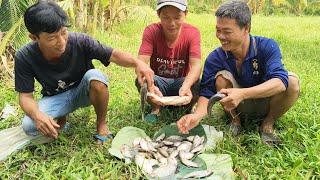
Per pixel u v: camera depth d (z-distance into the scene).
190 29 1.34
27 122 1.15
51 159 1.11
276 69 1.12
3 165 1.08
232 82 1.20
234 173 1.04
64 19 1.00
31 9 0.98
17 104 1.45
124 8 2.91
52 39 0.99
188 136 1.20
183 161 1.08
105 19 2.90
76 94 1.19
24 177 1.03
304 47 2.68
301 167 1.05
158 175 1.03
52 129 1.05
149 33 1.33
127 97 1.55
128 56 1.16
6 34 1.75
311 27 3.74
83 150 1.13
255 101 1.23
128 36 2.83
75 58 1.13
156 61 1.36
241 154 1.14
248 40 1.15
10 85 1.66
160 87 1.37
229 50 1.13
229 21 1.07
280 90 1.10
